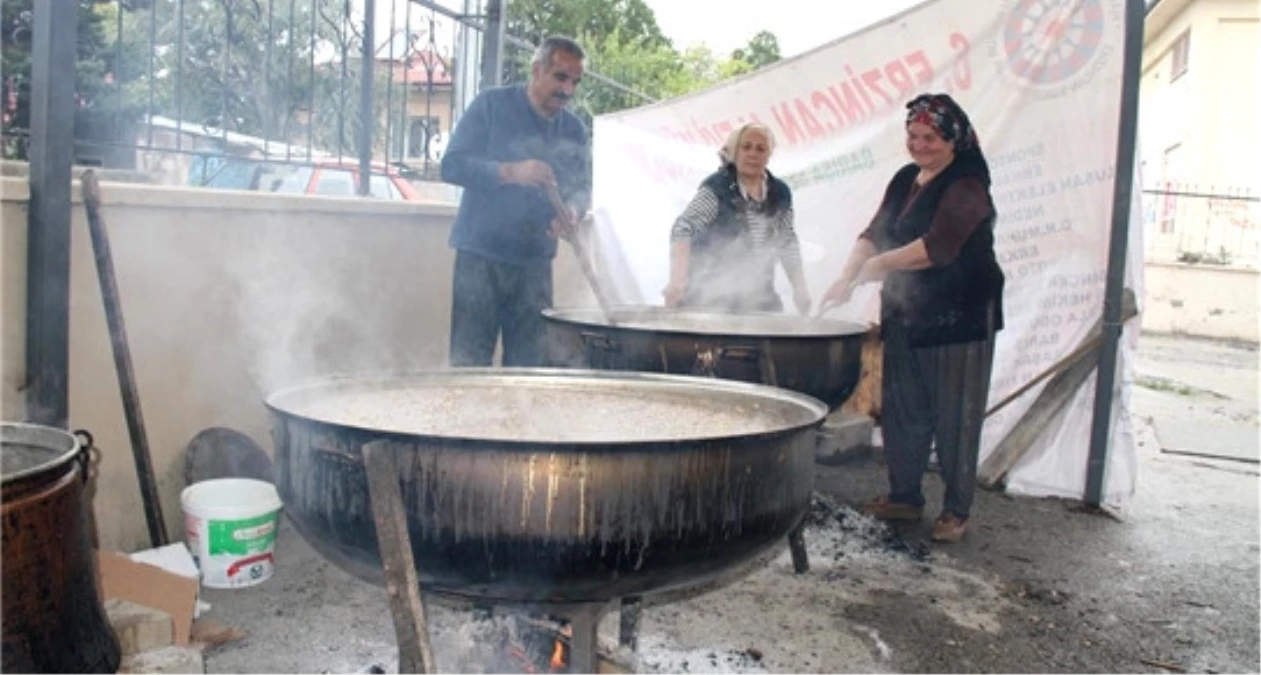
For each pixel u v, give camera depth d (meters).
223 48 3.76
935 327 3.47
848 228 4.62
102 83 3.69
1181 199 13.03
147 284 2.86
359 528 1.59
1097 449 4.11
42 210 2.48
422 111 4.95
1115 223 3.98
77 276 2.66
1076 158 4.06
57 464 1.63
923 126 3.42
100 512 2.77
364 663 2.39
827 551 3.40
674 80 12.37
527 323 3.91
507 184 3.45
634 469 1.51
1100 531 3.87
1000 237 4.23
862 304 4.69
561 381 2.28
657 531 1.54
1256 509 4.33
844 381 3.03
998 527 3.82
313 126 3.92
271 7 3.58
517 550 1.51
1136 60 3.88
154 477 2.76
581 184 3.97
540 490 1.49
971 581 3.23
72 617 1.67
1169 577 3.39
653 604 2.86
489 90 3.72
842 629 2.79
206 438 3.06
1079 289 4.14
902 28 4.33
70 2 2.47
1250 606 3.15
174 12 3.87
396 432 1.51
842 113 4.57
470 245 3.74
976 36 4.18
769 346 2.79
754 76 4.76
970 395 3.49
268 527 2.85
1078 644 2.80
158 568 2.36
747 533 1.66
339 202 3.52
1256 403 7.30
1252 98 12.91
